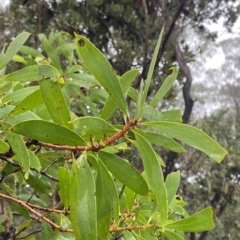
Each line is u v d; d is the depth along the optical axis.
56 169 0.68
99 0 1.73
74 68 0.89
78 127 0.40
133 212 0.56
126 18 1.73
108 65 0.39
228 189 2.17
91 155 0.49
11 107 0.45
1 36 1.85
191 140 0.40
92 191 0.38
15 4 1.80
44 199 0.87
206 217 0.49
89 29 1.79
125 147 0.60
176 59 1.72
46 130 0.39
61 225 0.49
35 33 1.77
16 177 0.70
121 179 0.43
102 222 0.43
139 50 1.67
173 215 0.60
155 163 0.40
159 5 1.76
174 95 1.72
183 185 2.17
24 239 0.76
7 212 0.75
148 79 0.40
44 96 0.39
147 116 0.42
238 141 2.28
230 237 2.14
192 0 1.84
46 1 1.76
